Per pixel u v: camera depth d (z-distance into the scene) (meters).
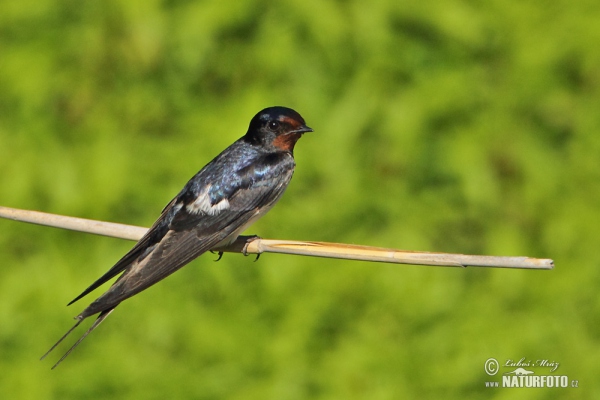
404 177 13.86
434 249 13.86
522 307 13.55
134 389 12.62
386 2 14.07
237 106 13.73
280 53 13.88
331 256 8.86
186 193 10.37
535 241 14.19
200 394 12.59
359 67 14.05
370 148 13.91
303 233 13.23
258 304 12.95
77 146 14.09
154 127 14.27
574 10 14.73
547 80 14.46
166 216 10.26
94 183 13.55
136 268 9.38
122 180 13.48
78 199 13.65
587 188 14.34
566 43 14.55
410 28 14.41
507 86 14.43
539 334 13.09
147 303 12.91
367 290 12.97
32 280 13.45
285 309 12.86
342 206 13.26
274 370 12.65
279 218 13.23
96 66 14.26
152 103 14.19
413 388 12.71
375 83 13.89
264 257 12.97
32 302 13.26
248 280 13.03
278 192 10.62
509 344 12.94
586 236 13.90
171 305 12.88
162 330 12.80
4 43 14.52
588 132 14.45
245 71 14.23
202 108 14.21
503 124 14.31
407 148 13.72
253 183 10.48
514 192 14.27
